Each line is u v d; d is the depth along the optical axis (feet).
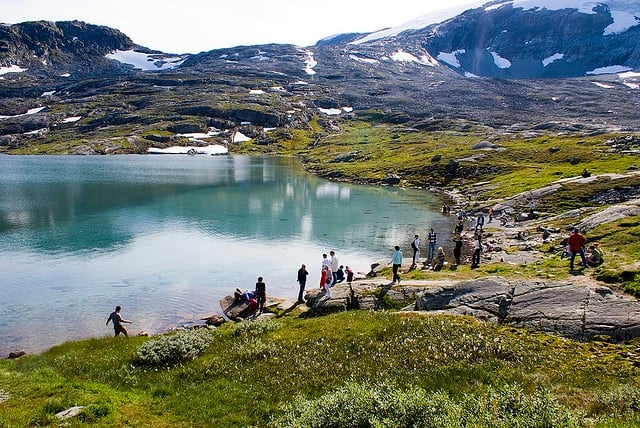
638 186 220.84
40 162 587.27
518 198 252.83
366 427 39.58
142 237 203.72
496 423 34.40
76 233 208.74
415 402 39.86
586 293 75.56
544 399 37.32
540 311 73.31
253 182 405.18
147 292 135.95
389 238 206.18
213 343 75.92
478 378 51.13
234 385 58.18
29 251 178.60
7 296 131.34
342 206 291.38
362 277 141.69
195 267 161.17
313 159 608.19
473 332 66.08
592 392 45.06
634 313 66.90
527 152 415.23
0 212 251.80
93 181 390.83
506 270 117.39
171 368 66.59
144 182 390.21
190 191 342.03
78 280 146.10
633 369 52.24
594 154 362.94
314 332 74.54
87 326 111.14
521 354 57.11
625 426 35.06
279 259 172.45
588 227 147.02
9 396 55.47
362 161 542.16
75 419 46.96
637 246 109.29
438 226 231.71
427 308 87.61
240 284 143.84
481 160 410.72
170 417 50.37
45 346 99.45
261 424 47.96
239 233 214.07
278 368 61.67
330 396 44.75
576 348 60.34
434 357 58.08
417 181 400.47
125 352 75.41
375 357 61.21
